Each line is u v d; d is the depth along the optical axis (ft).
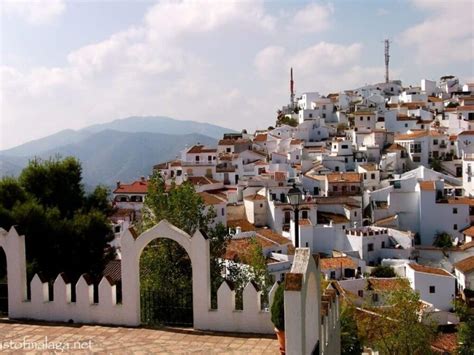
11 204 113.29
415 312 132.87
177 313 72.79
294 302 43.39
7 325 66.33
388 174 335.88
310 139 432.25
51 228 106.93
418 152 350.23
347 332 102.94
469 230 267.59
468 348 146.92
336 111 480.23
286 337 43.78
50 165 124.88
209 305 64.03
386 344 129.59
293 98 568.00
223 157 361.51
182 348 58.18
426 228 282.97
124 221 253.85
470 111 403.95
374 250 251.60
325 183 309.83
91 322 66.80
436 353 142.31
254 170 348.38
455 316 182.91
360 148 368.07
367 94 540.11
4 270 95.86
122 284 65.77
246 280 106.63
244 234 238.89
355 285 197.36
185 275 94.02
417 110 436.76
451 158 351.25
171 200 107.65
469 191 299.99
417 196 287.28
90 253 111.04
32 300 68.39
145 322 68.28
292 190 77.36
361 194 303.07
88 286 66.80
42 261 104.88
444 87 549.95
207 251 63.36
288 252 234.58
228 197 309.83
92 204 128.16
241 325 62.90
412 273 207.00
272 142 409.90
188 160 369.09
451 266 242.37
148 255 94.89
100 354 56.85
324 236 258.37
